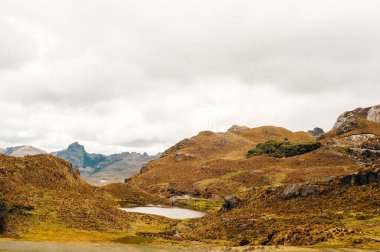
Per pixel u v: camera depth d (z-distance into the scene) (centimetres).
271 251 6869
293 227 8744
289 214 10269
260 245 8125
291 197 11475
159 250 7981
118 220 11694
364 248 6456
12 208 10281
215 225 10862
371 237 7100
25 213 10325
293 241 7919
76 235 9650
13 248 7869
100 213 11781
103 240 9356
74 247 8312
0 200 10350
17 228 9619
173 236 10281
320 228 8181
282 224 9275
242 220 10481
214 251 7788
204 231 10631
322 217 9050
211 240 9544
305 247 7012
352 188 10381
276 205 11338
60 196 12000
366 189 10012
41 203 11100
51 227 10025
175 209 19925
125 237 9856
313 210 9988
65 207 11331
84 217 11119
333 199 10350
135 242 9244
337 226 8144
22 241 8681
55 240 9000
